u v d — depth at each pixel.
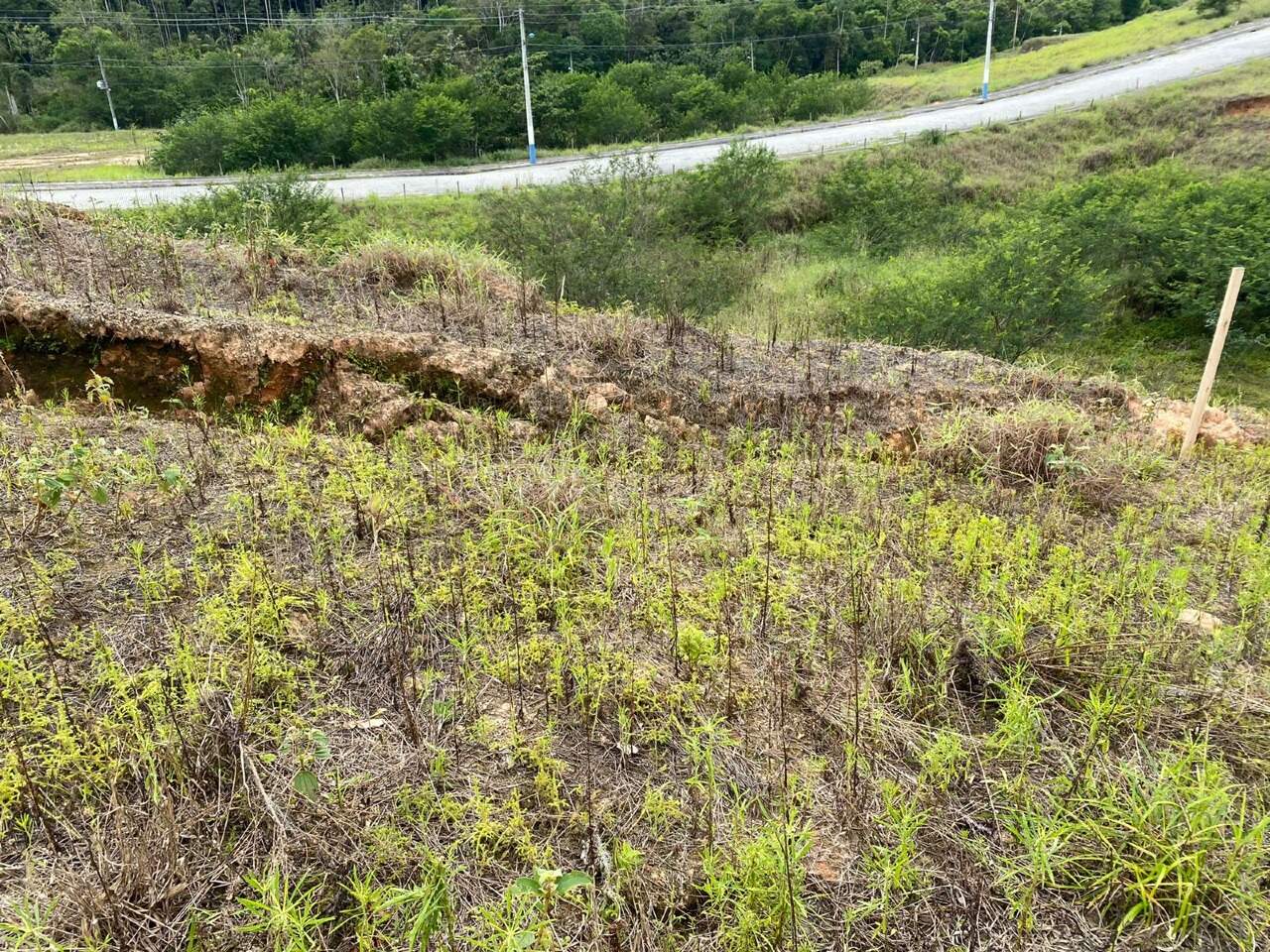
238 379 4.68
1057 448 4.96
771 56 52.72
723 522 4.26
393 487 3.97
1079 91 30.97
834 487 4.71
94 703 2.59
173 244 6.17
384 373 4.90
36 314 4.57
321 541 3.55
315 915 2.09
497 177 23.66
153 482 3.71
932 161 22.70
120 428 4.12
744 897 2.18
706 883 2.27
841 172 20.83
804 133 29.03
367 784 2.48
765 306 13.62
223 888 2.15
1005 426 5.29
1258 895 2.26
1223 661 3.26
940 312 11.39
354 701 2.81
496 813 2.42
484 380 5.02
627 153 20.88
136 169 26.61
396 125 27.67
